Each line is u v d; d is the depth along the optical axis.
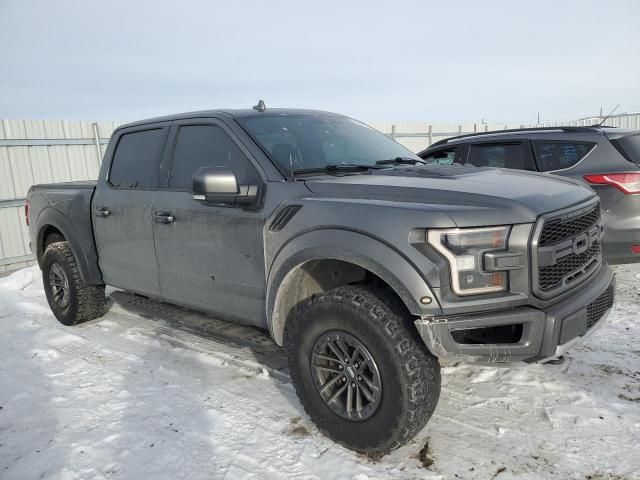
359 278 3.16
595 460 2.65
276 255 2.99
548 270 2.53
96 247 4.71
